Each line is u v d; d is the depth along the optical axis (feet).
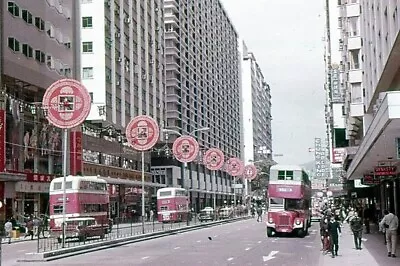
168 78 353.31
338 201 328.29
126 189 248.93
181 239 129.90
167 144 314.14
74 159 197.47
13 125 166.20
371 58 122.52
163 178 328.70
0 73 160.86
